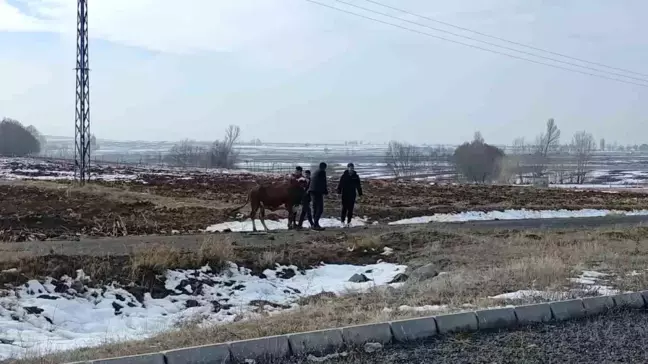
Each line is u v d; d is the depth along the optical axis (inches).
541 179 3078.2
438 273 570.6
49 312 448.8
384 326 303.1
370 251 687.1
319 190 824.3
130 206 1023.6
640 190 2178.9
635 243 709.9
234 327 355.3
